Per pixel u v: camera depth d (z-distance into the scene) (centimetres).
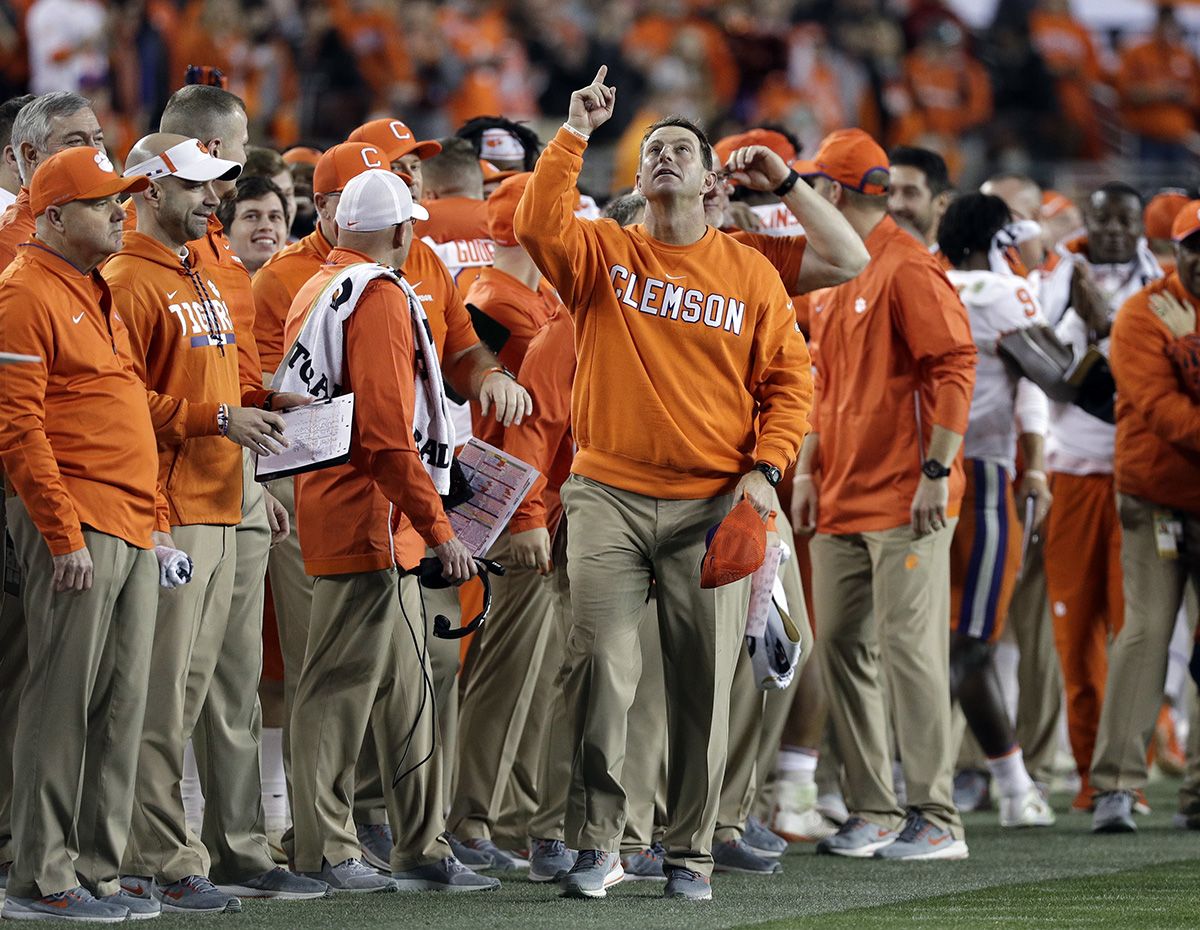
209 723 1606
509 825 1942
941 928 1449
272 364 1798
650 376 1582
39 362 1415
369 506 1631
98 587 1445
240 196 1967
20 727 1455
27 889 1447
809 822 2144
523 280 1920
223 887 1612
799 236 1734
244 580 1633
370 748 1800
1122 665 2223
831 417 2014
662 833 1855
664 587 1605
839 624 1998
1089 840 2119
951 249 2272
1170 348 2197
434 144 1939
